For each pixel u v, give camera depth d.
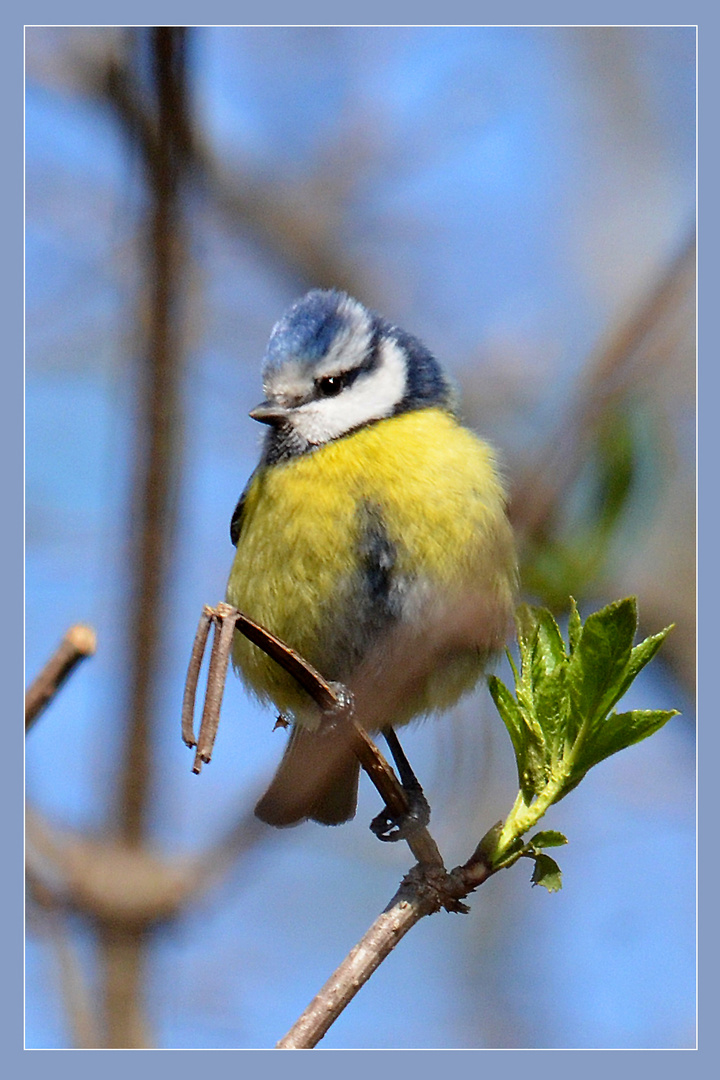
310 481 3.54
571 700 3.44
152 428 3.47
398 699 3.53
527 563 3.47
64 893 3.46
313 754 3.52
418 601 3.53
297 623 3.54
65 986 3.46
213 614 3.43
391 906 3.45
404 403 3.55
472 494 3.53
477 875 3.45
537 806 3.45
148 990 3.46
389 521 3.53
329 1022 3.44
